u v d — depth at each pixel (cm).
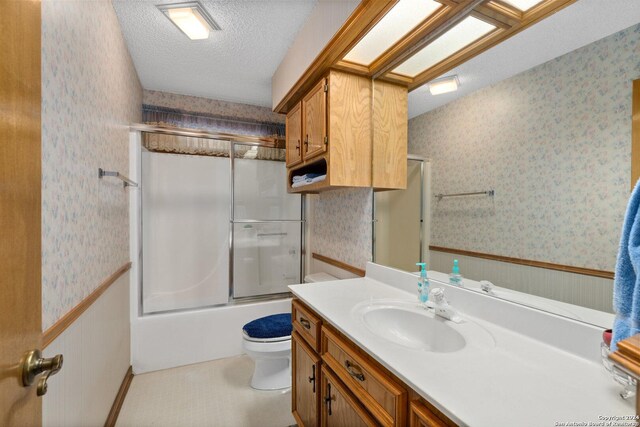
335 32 142
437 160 132
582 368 75
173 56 220
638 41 71
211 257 281
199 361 234
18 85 54
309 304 130
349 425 99
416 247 144
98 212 138
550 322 87
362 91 166
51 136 90
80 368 113
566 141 86
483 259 112
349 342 104
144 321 219
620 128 74
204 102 303
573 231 85
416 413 70
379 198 171
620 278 63
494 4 101
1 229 49
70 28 105
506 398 63
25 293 57
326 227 240
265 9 168
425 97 138
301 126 198
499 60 105
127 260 208
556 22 88
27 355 56
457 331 98
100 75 142
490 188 109
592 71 80
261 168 296
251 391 194
